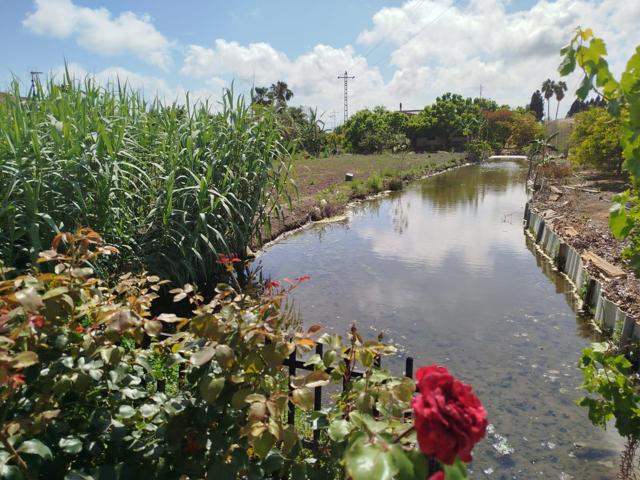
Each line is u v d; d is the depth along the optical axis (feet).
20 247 16.16
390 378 6.20
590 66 6.55
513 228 48.80
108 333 5.82
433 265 33.96
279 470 6.46
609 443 13.76
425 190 81.61
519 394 16.57
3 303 5.32
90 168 17.42
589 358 8.32
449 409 3.28
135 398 6.15
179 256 21.07
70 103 19.35
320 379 5.93
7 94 17.69
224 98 25.09
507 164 154.71
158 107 24.00
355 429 5.31
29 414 5.56
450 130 207.00
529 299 26.96
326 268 32.27
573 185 70.74
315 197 59.00
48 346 5.84
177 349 6.48
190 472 5.79
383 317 23.72
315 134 130.52
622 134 6.84
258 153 25.39
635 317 19.84
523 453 13.34
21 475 4.54
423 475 3.84
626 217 8.11
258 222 26.81
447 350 20.15
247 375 5.96
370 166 108.68
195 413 5.96
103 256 17.60
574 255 30.35
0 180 16.39
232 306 6.34
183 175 21.67
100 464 5.89
